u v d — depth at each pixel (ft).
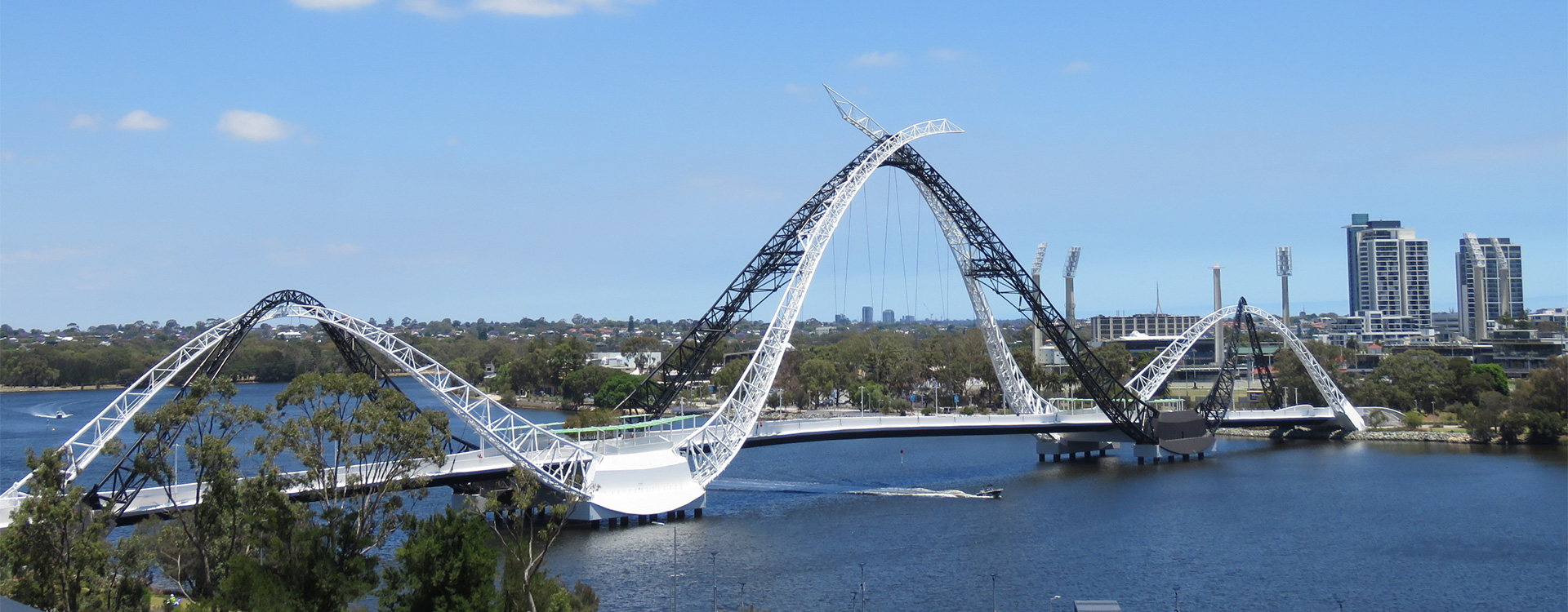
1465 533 481.46
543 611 265.95
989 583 394.52
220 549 319.27
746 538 467.52
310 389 348.59
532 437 511.40
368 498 349.00
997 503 561.02
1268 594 383.45
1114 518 519.19
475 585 257.96
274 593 260.01
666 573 404.36
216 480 315.58
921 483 641.81
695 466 550.36
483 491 488.85
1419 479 635.66
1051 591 384.68
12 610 102.83
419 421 345.72
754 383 577.02
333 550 283.38
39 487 279.49
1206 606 367.86
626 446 520.42
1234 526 498.69
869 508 547.90
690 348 644.69
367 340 472.03
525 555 308.60
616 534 472.44
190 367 504.02
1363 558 434.71
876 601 369.30
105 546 284.20
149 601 306.35
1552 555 439.22
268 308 474.08
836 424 650.43
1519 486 604.90
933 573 408.67
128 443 486.38
